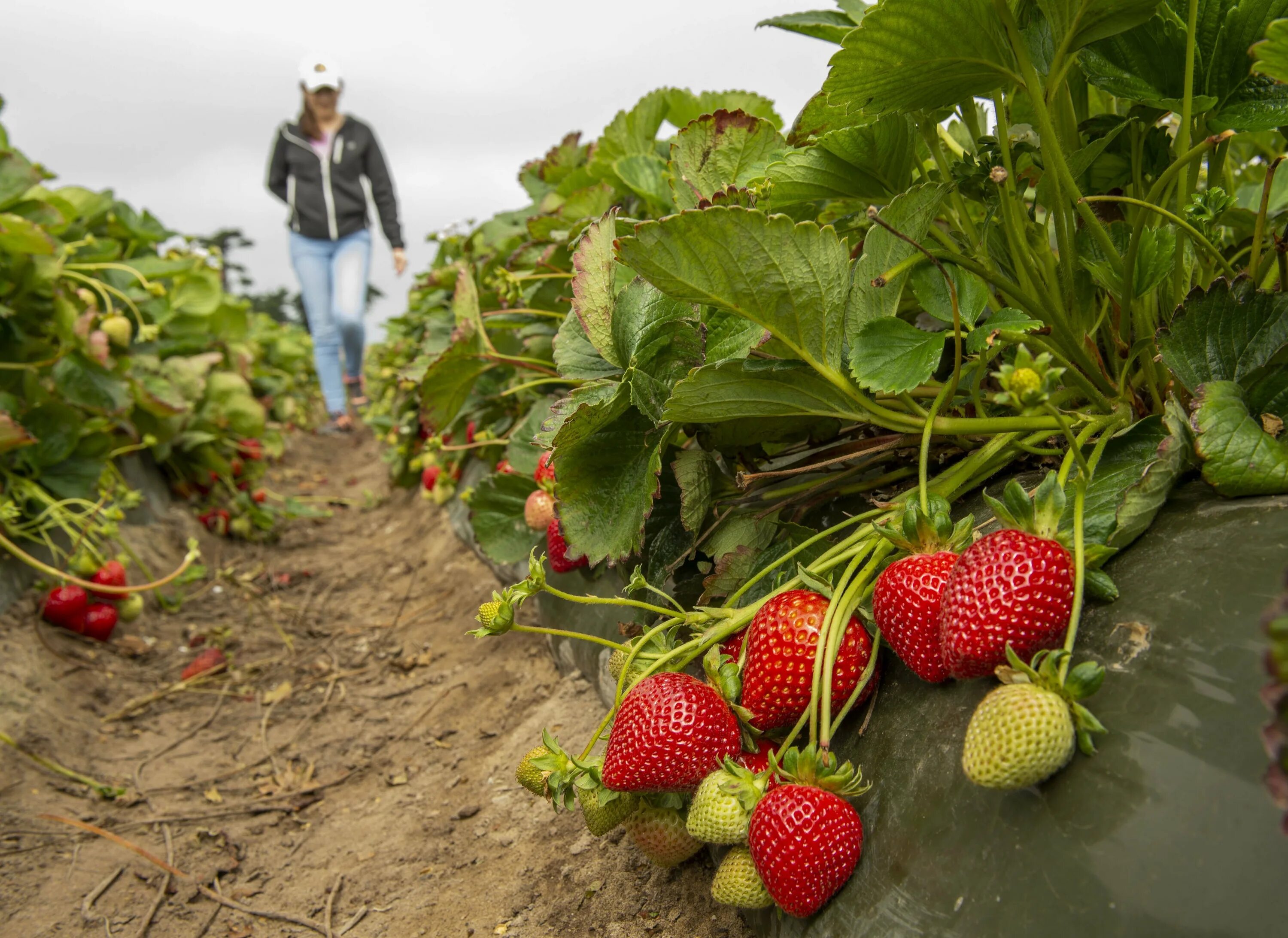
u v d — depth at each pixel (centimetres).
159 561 437
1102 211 157
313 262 792
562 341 174
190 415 501
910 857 103
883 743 118
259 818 227
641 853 162
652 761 118
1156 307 136
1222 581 92
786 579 135
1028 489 131
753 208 143
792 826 106
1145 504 103
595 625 219
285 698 307
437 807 212
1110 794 86
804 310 119
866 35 113
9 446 317
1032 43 134
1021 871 90
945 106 129
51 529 363
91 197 470
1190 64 120
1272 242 126
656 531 176
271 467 828
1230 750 81
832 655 111
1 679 271
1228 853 77
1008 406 148
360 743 263
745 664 125
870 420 131
